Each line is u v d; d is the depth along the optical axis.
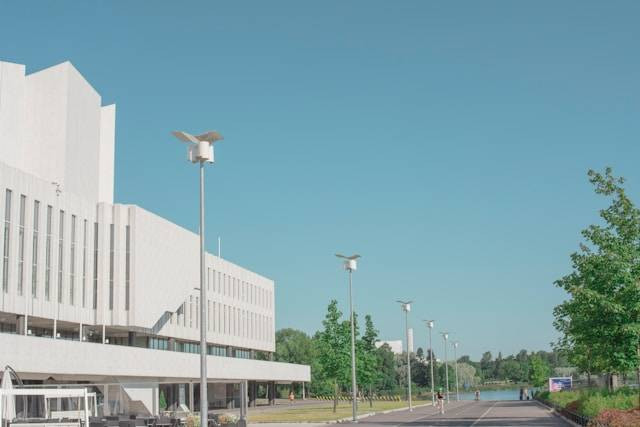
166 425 38.22
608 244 32.81
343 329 73.75
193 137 31.30
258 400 126.19
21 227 53.03
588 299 31.72
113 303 63.38
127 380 62.66
